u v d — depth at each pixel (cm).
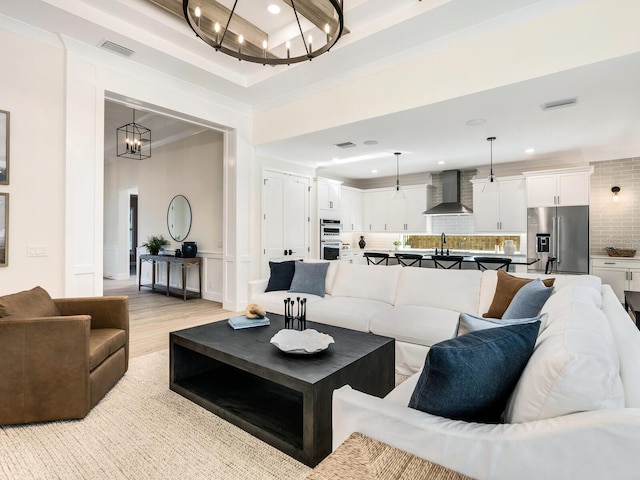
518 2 288
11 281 307
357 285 379
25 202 314
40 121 323
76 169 343
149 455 182
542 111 379
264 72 429
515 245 676
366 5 309
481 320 145
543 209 579
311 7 296
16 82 310
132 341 377
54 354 211
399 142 510
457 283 322
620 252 532
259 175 568
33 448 187
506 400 116
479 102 351
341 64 391
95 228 355
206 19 322
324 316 333
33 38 320
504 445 85
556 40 288
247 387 248
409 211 783
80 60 347
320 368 191
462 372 103
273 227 591
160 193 732
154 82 408
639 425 70
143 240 783
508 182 632
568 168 558
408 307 323
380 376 227
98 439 196
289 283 418
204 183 629
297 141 505
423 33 330
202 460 178
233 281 527
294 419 206
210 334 256
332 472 90
